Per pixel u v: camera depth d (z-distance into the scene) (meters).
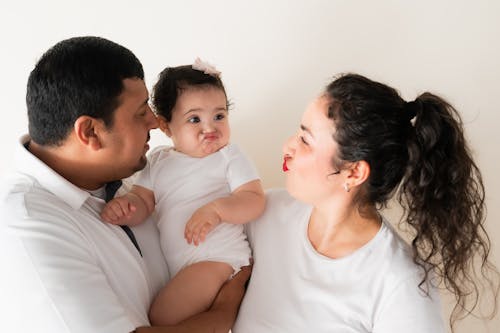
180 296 1.28
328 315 1.16
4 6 1.66
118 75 1.16
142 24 1.69
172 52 1.72
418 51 1.63
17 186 1.13
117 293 1.19
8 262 1.04
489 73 1.61
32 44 1.71
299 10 1.64
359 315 1.13
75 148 1.17
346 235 1.19
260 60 1.71
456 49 1.61
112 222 1.25
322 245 1.22
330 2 1.62
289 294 1.21
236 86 1.75
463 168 1.09
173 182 1.41
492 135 1.65
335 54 1.67
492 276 1.76
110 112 1.16
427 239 1.13
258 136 1.79
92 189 1.30
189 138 1.40
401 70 1.65
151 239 1.41
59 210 1.12
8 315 1.04
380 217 1.22
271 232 1.33
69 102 1.12
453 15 1.58
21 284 1.03
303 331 1.17
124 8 1.67
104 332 1.04
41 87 1.12
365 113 1.06
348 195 1.16
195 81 1.38
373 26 1.62
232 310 1.28
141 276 1.27
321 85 1.70
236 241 1.35
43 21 1.68
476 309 1.79
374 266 1.13
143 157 1.31
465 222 1.12
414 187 1.10
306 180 1.16
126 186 1.51
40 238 1.05
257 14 1.66
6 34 1.70
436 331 1.08
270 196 1.42
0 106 1.77
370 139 1.07
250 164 1.44
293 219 1.30
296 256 1.24
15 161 1.21
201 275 1.30
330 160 1.12
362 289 1.13
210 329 1.20
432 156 1.07
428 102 1.08
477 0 1.55
